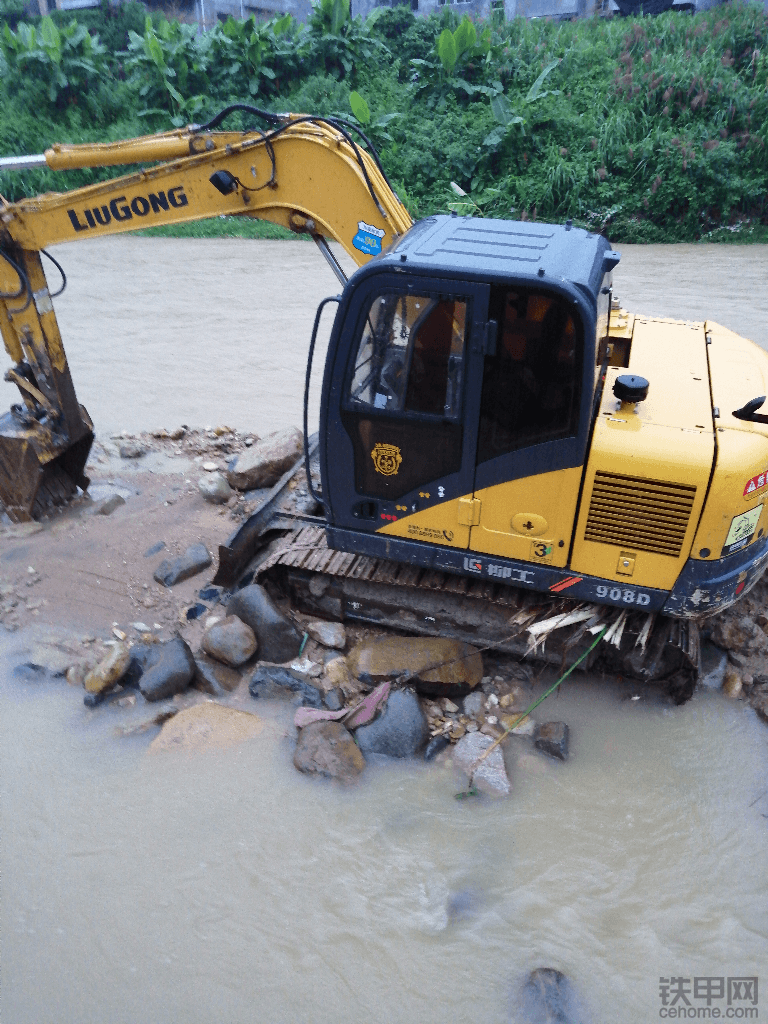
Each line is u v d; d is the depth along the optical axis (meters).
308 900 3.91
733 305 11.96
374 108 18.62
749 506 4.18
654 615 4.77
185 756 4.64
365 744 4.71
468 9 23.75
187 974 3.58
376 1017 3.43
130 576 6.07
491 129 17.52
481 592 4.94
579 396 4.06
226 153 5.35
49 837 4.18
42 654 5.31
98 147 5.65
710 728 4.95
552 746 4.73
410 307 4.18
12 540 6.48
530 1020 3.43
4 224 5.93
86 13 21.97
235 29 19.33
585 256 4.32
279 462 7.02
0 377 9.76
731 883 4.04
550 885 4.01
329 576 5.38
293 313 11.98
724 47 18.81
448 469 4.48
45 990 3.51
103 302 12.35
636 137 16.94
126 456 7.83
